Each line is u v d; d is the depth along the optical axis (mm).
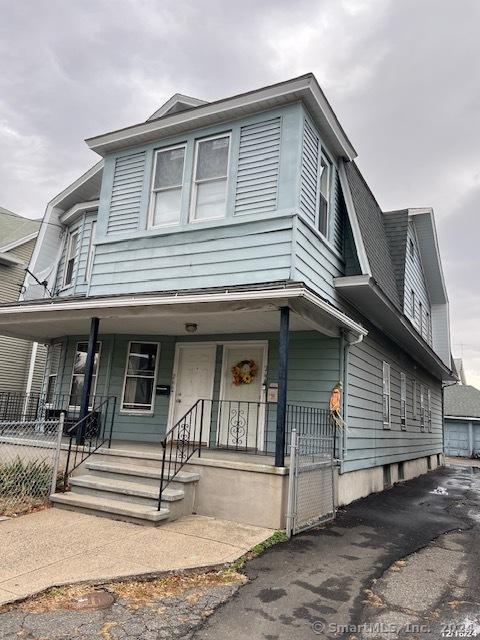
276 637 3328
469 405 30359
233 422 9086
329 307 6953
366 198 11188
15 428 10430
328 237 9219
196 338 9844
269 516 6168
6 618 3365
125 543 5164
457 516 8273
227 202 8516
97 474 7340
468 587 4512
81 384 10914
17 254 17969
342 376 8477
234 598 3965
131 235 9391
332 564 5000
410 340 12969
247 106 8531
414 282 15195
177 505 6320
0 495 6621
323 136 9195
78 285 11781
